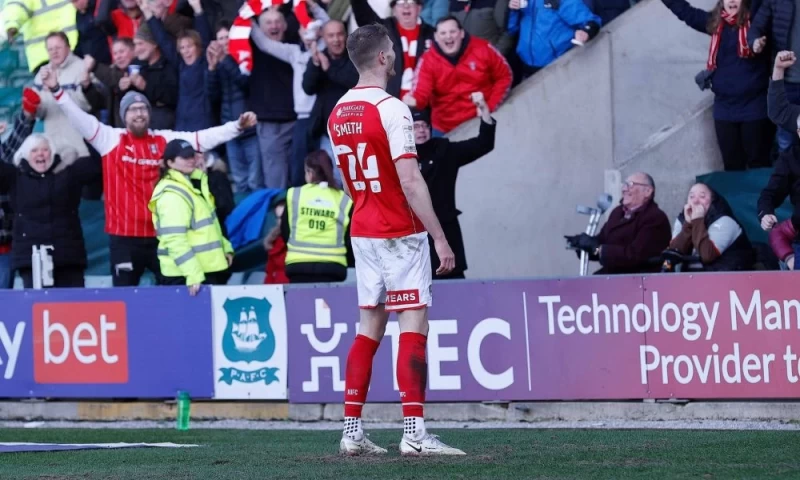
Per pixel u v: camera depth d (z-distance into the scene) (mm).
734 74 32000
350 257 33781
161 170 31719
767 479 15094
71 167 33969
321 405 28969
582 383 26688
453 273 30703
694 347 25812
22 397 31359
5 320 31469
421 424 17906
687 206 29266
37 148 33500
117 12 39125
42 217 33656
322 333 28766
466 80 34281
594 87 35125
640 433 22828
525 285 27062
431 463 16953
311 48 34125
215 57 35906
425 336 18000
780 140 31391
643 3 35094
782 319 25188
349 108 17703
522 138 35188
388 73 18047
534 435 22984
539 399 27016
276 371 29250
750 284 25359
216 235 31312
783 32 30953
